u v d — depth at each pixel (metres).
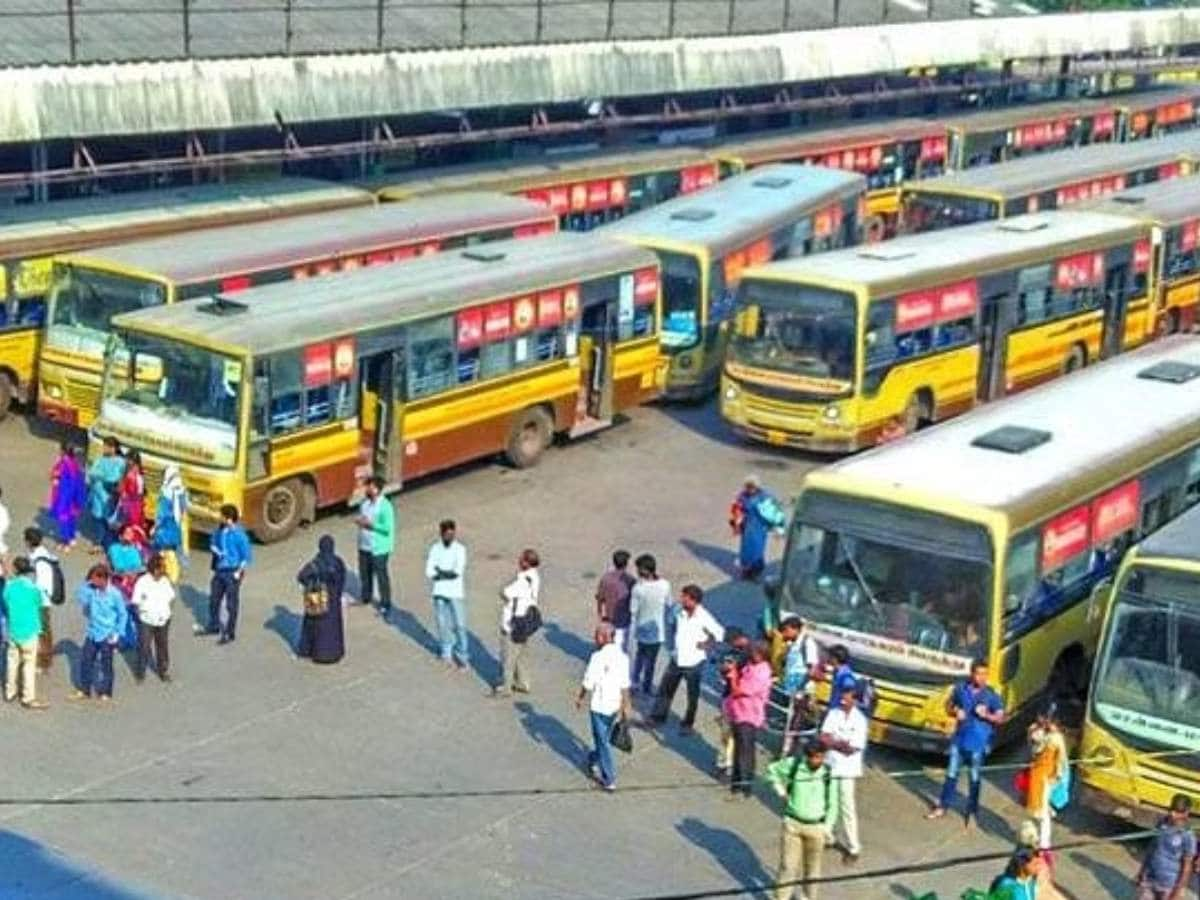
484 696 21.89
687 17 50.38
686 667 20.83
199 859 17.72
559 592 25.44
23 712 20.78
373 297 28.12
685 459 32.25
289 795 19.14
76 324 29.88
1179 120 68.25
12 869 17.31
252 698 21.48
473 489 29.95
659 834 18.75
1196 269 41.38
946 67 58.44
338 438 27.23
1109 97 67.56
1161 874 16.75
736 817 19.20
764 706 19.48
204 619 23.80
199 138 39.53
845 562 20.33
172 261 29.73
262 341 25.75
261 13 40.75
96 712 20.89
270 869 17.59
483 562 26.52
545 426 31.50
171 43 36.78
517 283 30.27
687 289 35.00
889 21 54.75
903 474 20.70
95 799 18.83
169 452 25.95
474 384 29.67
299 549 26.44
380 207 35.66
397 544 27.02
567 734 20.97
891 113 59.09
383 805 19.03
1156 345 29.08
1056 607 20.98
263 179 38.88
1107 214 39.12
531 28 44.69
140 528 23.92
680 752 20.69
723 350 35.72
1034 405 24.42
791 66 49.25
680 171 45.47
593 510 29.22
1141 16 64.38
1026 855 15.88
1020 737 20.81
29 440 31.06
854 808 18.45
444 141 40.94
